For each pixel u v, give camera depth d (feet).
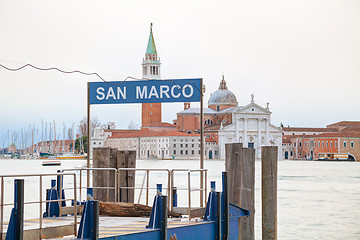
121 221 73.10
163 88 88.63
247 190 86.43
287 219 174.29
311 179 425.28
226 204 75.00
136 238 61.57
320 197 257.55
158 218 64.54
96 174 87.61
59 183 75.46
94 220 56.90
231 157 84.48
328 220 171.53
